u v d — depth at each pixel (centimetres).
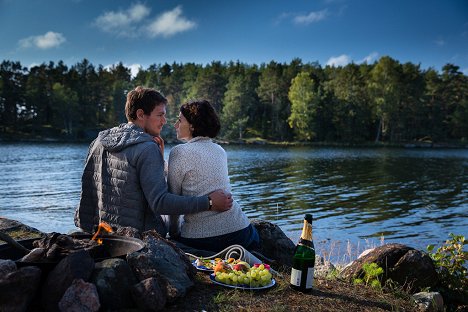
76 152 4994
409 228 1467
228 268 320
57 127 8944
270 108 9019
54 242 271
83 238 313
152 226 362
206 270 331
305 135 7912
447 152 6312
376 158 4816
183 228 382
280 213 1698
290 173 3136
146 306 251
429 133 8569
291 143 7919
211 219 368
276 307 278
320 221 1555
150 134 383
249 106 8394
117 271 254
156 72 11800
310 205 1886
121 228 321
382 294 357
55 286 240
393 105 7925
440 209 1844
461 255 490
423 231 1426
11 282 230
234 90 8225
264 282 311
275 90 8669
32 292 239
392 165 3991
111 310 248
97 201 379
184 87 9969
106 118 9856
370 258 427
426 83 8969
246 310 270
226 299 282
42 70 10194
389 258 421
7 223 471
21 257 283
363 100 8188
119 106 9456
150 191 343
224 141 7900
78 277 241
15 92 8850
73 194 2081
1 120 8731
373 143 8044
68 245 271
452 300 429
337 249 1147
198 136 375
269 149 6231
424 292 373
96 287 245
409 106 8475
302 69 10056
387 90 8019
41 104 8975
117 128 371
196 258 351
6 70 9206
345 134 8000
